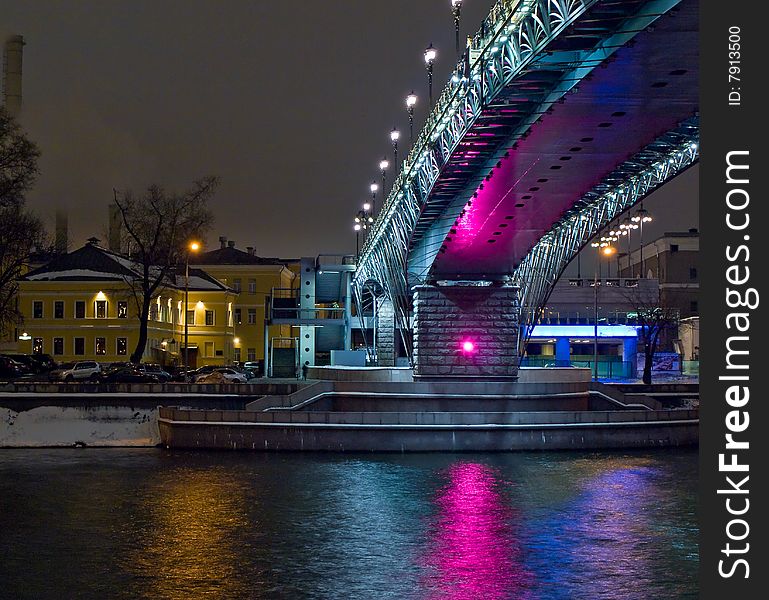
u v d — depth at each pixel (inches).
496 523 1133.7
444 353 2151.8
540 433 1797.5
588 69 1067.9
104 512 1197.1
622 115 1208.8
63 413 1963.6
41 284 3666.3
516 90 1178.0
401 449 1769.2
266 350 3388.3
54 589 841.5
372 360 3344.0
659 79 1085.1
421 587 842.2
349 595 815.1
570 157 1395.2
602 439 1818.4
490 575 886.4
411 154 1781.5
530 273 2262.6
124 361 3627.0
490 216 1737.2
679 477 1492.4
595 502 1273.4
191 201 3095.5
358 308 3454.7
